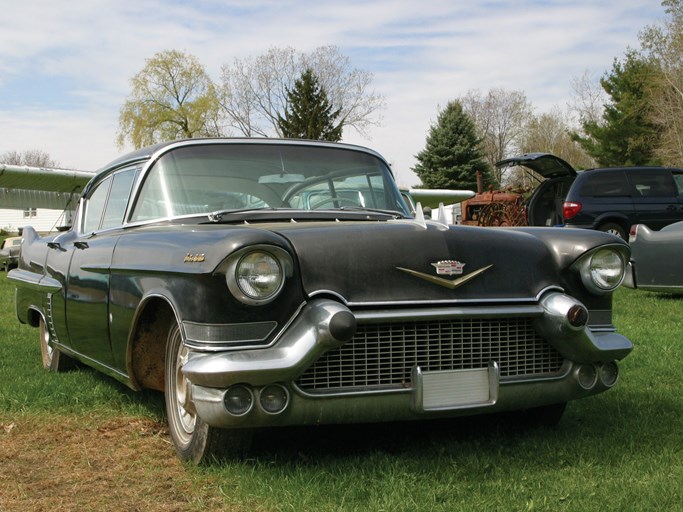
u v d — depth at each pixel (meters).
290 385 3.09
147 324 3.79
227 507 2.93
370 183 4.64
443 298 3.31
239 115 51.81
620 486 3.06
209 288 3.08
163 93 51.03
